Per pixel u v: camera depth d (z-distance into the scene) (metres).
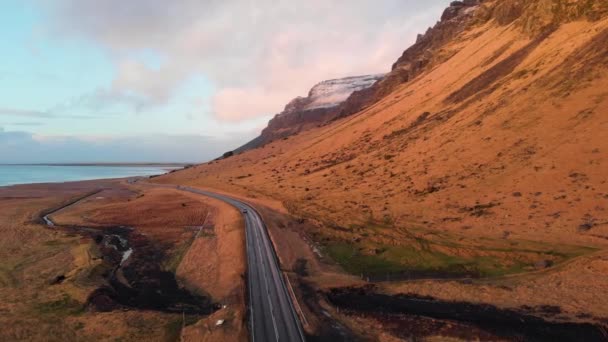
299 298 40.81
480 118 89.62
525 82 90.19
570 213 49.62
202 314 40.22
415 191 73.69
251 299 41.03
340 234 63.28
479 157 74.38
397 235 58.34
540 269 41.56
